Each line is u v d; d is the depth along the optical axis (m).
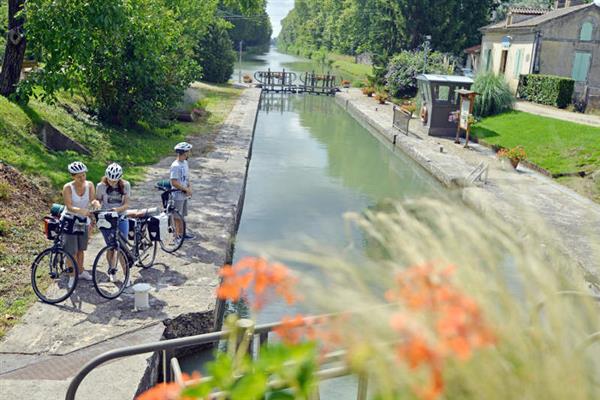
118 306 7.60
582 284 1.38
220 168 16.78
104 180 8.09
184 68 21.38
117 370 5.94
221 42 45.00
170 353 3.62
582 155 18.70
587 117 26.08
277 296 1.21
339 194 17.41
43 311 7.33
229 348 1.49
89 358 6.29
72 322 7.10
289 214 14.80
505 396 1.11
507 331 1.16
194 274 8.86
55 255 7.73
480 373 1.10
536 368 1.15
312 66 90.06
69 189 7.73
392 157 24.06
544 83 30.58
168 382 3.64
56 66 15.42
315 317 1.22
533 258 1.28
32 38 15.12
